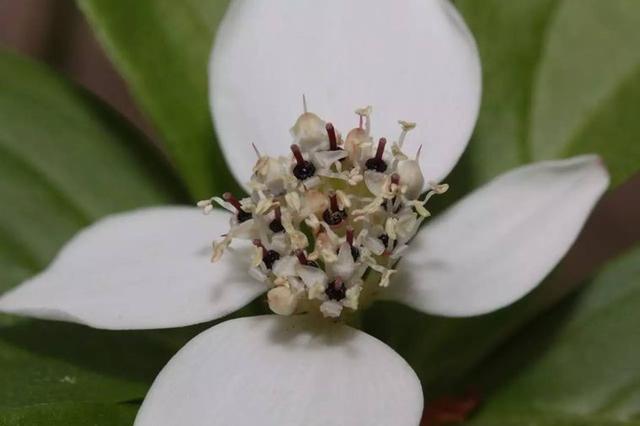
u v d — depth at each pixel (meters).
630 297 0.11
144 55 0.11
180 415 0.09
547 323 0.11
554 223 0.10
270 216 0.10
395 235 0.09
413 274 0.10
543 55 0.11
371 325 0.11
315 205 0.10
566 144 0.11
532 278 0.09
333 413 0.09
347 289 0.09
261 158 0.10
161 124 0.11
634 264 0.11
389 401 0.09
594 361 0.10
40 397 0.10
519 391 0.10
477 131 0.11
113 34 0.11
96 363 0.10
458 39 0.10
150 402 0.09
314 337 0.10
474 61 0.10
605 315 0.11
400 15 0.10
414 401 0.09
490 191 0.10
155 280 0.10
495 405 0.10
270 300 0.09
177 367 0.09
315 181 0.10
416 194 0.10
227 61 0.10
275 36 0.10
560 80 0.11
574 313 0.11
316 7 0.10
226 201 0.10
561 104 0.11
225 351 0.09
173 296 0.10
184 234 0.10
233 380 0.09
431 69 0.10
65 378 0.10
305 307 0.10
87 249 0.10
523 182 0.10
